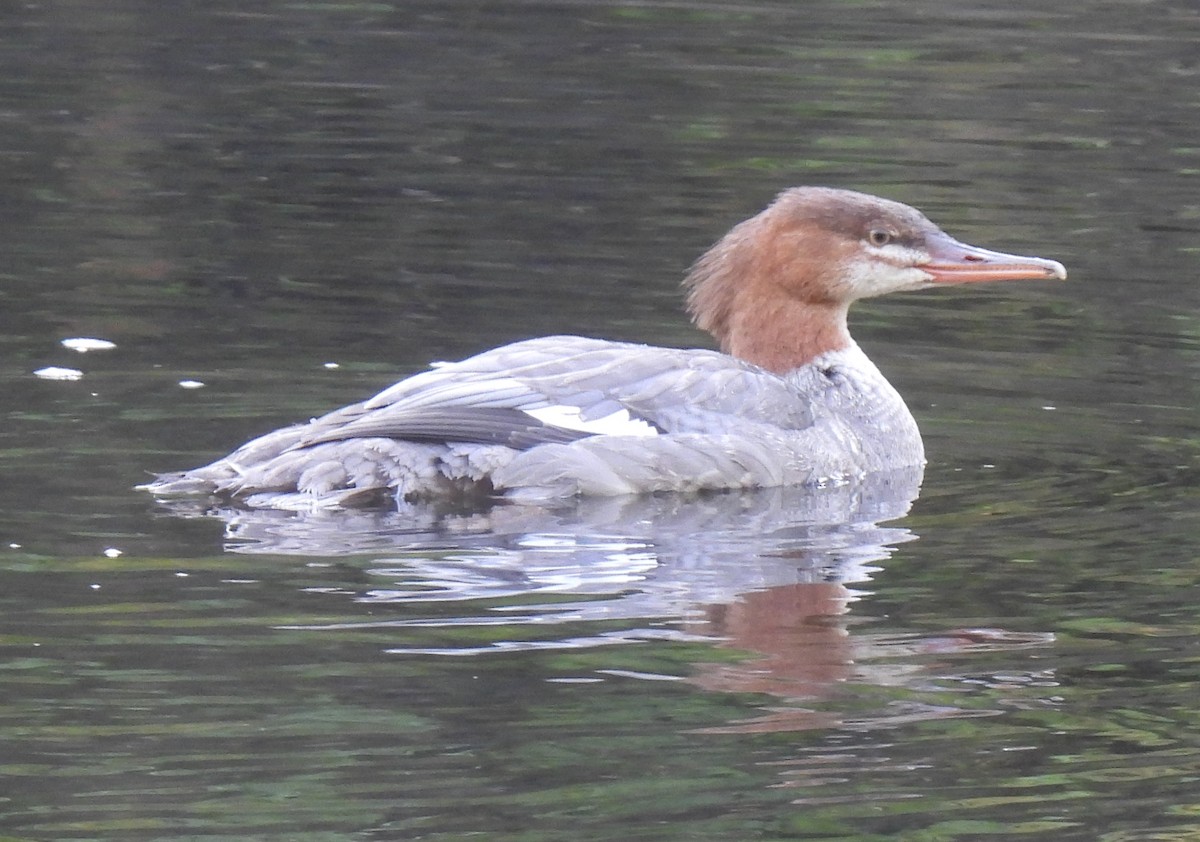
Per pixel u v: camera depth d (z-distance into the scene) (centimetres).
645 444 1233
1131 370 1543
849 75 2378
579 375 1257
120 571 1038
